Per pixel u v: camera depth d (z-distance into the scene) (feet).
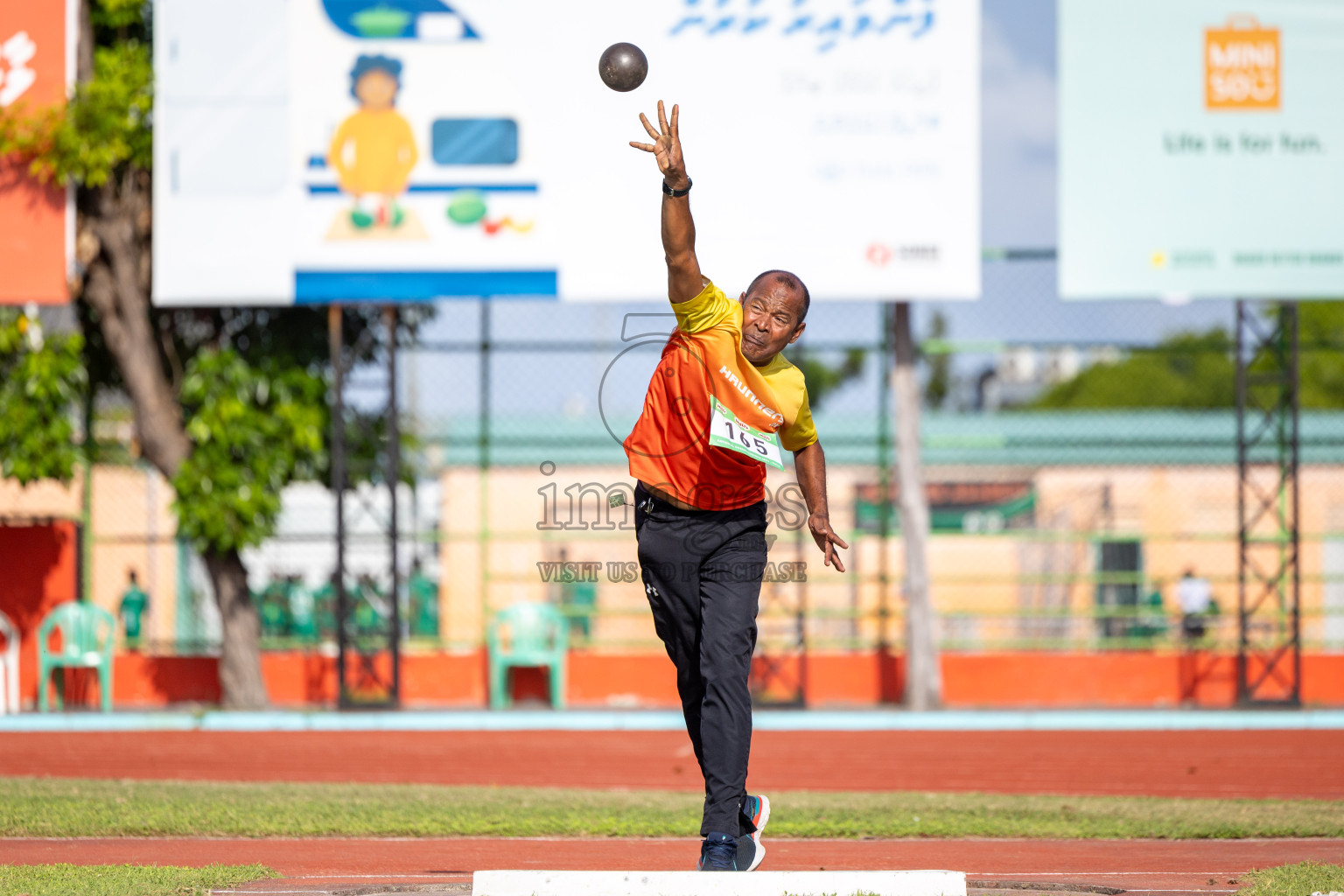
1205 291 163.32
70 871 54.34
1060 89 163.53
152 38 165.17
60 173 155.22
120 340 165.48
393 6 159.74
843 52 158.92
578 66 159.43
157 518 241.76
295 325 172.65
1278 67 164.45
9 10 156.35
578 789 96.43
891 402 173.06
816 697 175.63
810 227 158.71
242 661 169.58
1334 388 395.96
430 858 62.69
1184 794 97.76
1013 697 176.45
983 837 71.00
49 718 157.17
